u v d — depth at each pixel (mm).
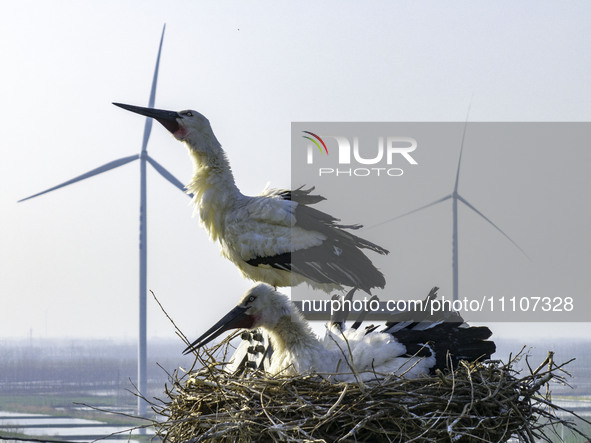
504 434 5984
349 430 5961
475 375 6121
